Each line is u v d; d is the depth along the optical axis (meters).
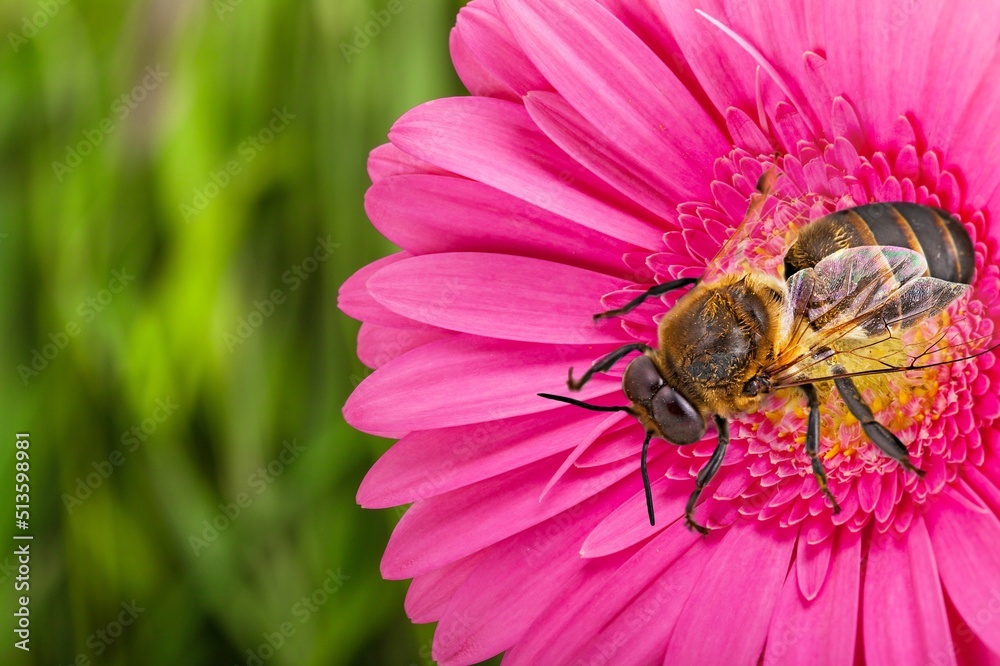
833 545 0.15
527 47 0.15
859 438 0.15
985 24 0.15
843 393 0.15
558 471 0.15
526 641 0.15
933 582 0.15
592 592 0.15
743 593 0.15
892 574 0.15
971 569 0.15
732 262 0.15
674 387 0.15
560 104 0.15
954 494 0.15
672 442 0.15
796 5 0.15
